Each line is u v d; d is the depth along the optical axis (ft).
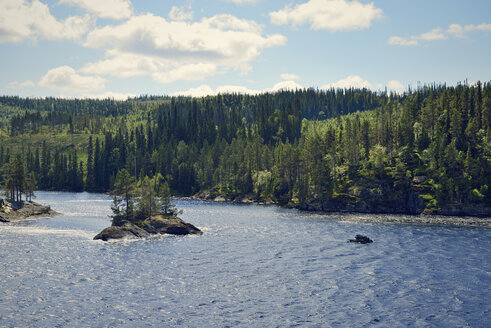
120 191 317.83
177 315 147.13
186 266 214.07
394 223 389.80
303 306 157.79
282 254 244.22
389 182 508.12
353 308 156.04
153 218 326.03
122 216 311.88
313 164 581.53
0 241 269.64
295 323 141.49
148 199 330.54
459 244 276.21
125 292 170.91
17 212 393.91
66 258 225.35
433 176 495.82
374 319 145.69
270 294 171.12
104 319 142.10
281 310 153.38
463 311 153.48
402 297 168.35
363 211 488.02
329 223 386.93
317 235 313.73
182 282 186.19
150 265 214.90
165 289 175.94
